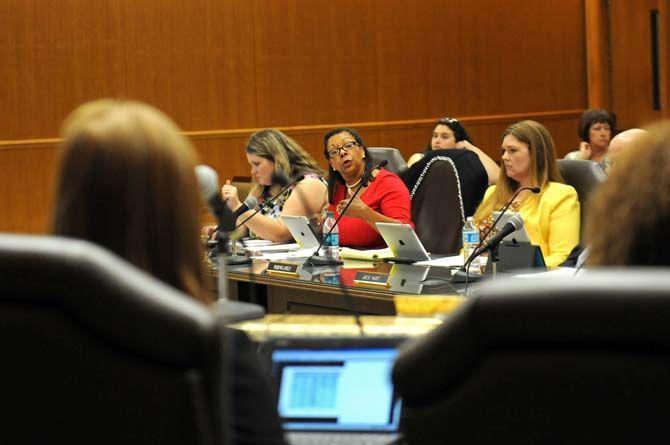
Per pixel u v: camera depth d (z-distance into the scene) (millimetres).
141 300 1315
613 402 1227
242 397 1744
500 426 1278
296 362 2332
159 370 1340
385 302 6121
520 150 7137
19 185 14477
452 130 10656
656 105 19125
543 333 1220
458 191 8070
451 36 17641
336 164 8156
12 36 14367
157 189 1585
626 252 1518
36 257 1300
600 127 10562
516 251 6336
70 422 1367
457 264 6984
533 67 18453
